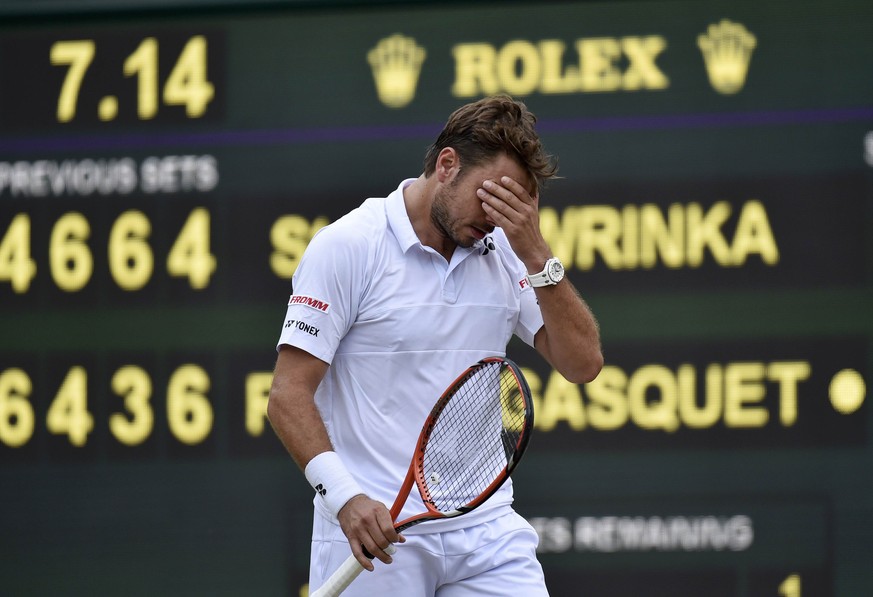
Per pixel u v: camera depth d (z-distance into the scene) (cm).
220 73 1770
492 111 1029
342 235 1048
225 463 1742
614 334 1698
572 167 1711
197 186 1766
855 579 1658
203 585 1736
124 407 1758
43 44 1795
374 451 1056
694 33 1711
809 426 1673
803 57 1698
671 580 1678
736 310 1688
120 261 1769
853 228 1680
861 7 1697
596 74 1719
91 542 1748
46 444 1762
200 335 1756
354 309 1052
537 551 1692
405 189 1078
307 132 1755
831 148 1688
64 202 1780
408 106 1744
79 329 1767
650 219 1700
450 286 1064
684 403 1688
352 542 1007
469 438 1060
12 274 1777
